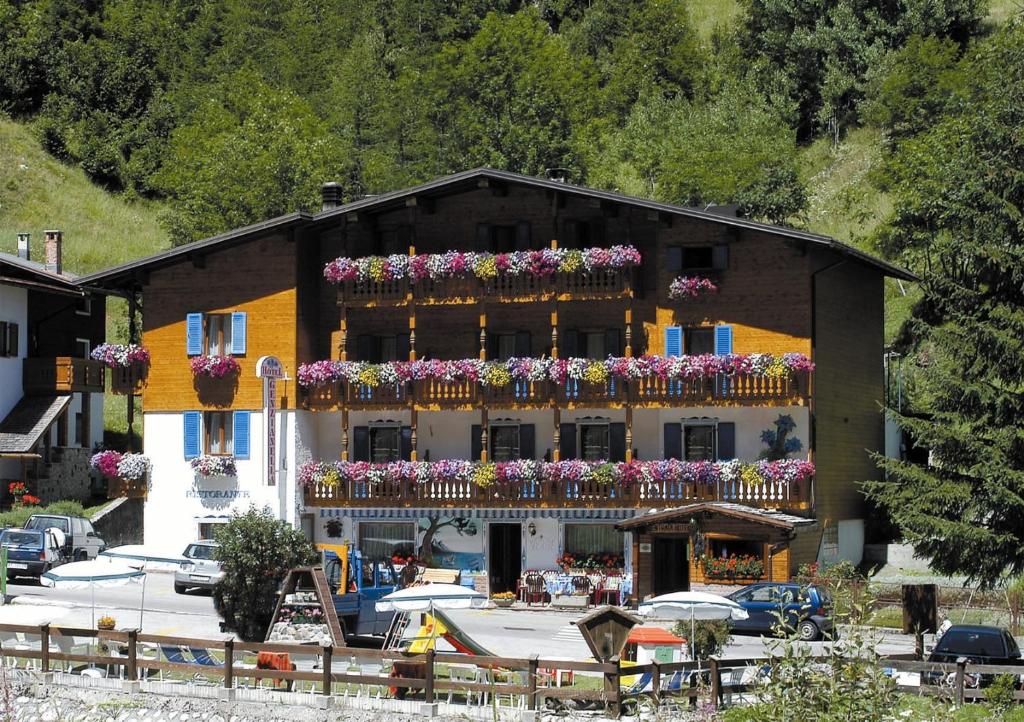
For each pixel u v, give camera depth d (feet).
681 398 161.17
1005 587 129.18
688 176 266.16
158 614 140.87
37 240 289.33
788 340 159.63
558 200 168.45
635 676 99.66
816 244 157.58
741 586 151.43
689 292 162.30
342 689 104.83
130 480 179.11
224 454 175.52
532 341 171.73
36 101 354.13
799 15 339.57
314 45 386.73
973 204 126.00
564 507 164.04
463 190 172.04
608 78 371.97
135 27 374.02
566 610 156.35
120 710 101.45
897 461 122.01
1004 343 119.14
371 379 170.09
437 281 169.78
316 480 171.42
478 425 172.04
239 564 119.96
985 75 241.14
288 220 170.40
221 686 102.17
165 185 307.58
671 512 153.69
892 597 141.79
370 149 321.73
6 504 190.70
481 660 93.86
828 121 314.55
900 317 212.84
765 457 159.94
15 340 196.65
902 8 327.26
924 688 90.17
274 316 173.88
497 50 314.76
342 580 134.51
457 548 168.14
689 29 376.48
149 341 178.91
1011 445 117.29
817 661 61.36
